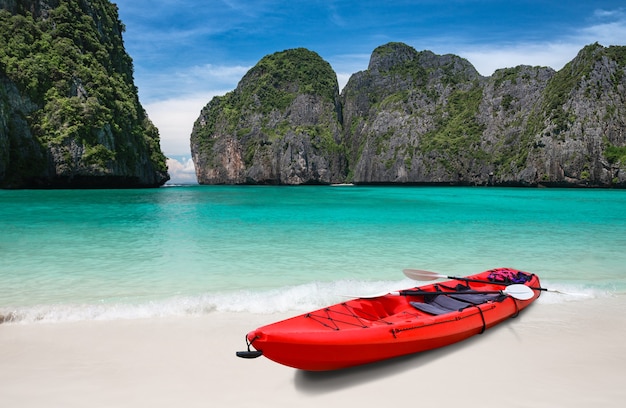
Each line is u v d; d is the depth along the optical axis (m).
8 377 5.84
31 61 63.41
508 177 93.50
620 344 7.22
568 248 16.59
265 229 21.62
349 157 144.00
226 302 9.23
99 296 9.87
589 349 7.02
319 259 14.30
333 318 6.62
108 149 66.06
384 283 11.14
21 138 59.00
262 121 141.38
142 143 78.19
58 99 63.16
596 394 5.56
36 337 7.25
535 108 99.00
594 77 86.88
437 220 26.08
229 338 7.31
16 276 11.82
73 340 7.14
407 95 131.00
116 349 6.81
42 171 60.38
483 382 5.91
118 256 14.66
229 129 145.50
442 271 12.83
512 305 8.38
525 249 16.30
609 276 12.18
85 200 40.25
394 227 22.62
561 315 8.70
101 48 77.75
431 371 6.25
